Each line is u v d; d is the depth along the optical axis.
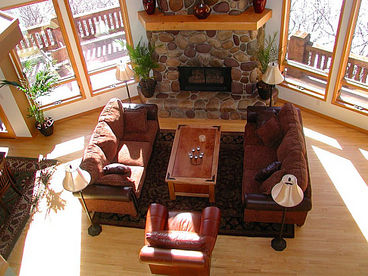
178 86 7.95
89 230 5.75
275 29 7.19
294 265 5.13
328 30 6.61
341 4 6.23
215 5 6.73
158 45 7.38
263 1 6.55
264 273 5.07
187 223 5.17
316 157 6.66
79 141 7.49
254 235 5.52
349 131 7.16
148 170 6.67
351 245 5.32
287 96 7.89
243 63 7.27
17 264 5.42
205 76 7.77
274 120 6.08
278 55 7.45
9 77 6.88
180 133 6.55
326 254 5.23
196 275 4.91
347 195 5.98
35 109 7.39
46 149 7.36
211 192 5.83
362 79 6.70
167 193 6.26
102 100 8.22
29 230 5.86
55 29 7.05
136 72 7.56
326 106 7.37
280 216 5.31
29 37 6.93
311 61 7.16
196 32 7.06
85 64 7.66
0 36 5.17
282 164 5.34
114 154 6.24
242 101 7.61
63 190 6.46
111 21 7.43
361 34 6.29
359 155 6.63
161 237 4.55
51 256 5.50
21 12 6.65
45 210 6.15
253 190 5.47
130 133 6.74
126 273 5.21
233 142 7.11
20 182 6.68
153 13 7.12
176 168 5.89
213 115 7.70
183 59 7.50
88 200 5.67
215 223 4.94
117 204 5.64
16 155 7.26
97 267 5.32
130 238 5.66
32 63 7.21
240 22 6.48
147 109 6.94
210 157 6.03
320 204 5.89
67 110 7.97
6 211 6.07
